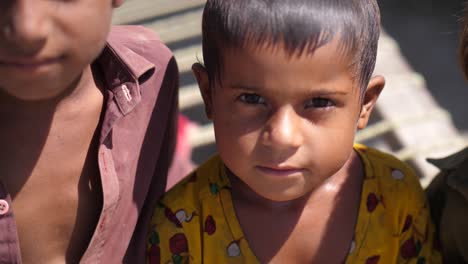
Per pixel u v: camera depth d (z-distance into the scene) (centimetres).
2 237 147
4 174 150
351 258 163
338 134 146
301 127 141
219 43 142
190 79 342
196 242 164
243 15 137
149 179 175
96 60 159
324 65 136
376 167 168
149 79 172
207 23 147
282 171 144
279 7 135
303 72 136
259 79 137
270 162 142
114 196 157
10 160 150
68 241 159
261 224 161
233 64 139
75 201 157
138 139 169
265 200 160
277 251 161
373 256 164
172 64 181
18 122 148
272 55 135
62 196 155
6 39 118
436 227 177
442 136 331
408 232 167
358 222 163
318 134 143
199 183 166
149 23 370
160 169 186
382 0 470
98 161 154
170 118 185
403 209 166
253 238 161
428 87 401
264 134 141
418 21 450
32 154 151
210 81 149
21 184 151
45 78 125
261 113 142
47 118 149
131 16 373
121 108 158
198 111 337
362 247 163
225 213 162
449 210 170
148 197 182
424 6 462
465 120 377
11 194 151
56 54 124
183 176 202
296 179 146
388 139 326
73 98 151
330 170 149
